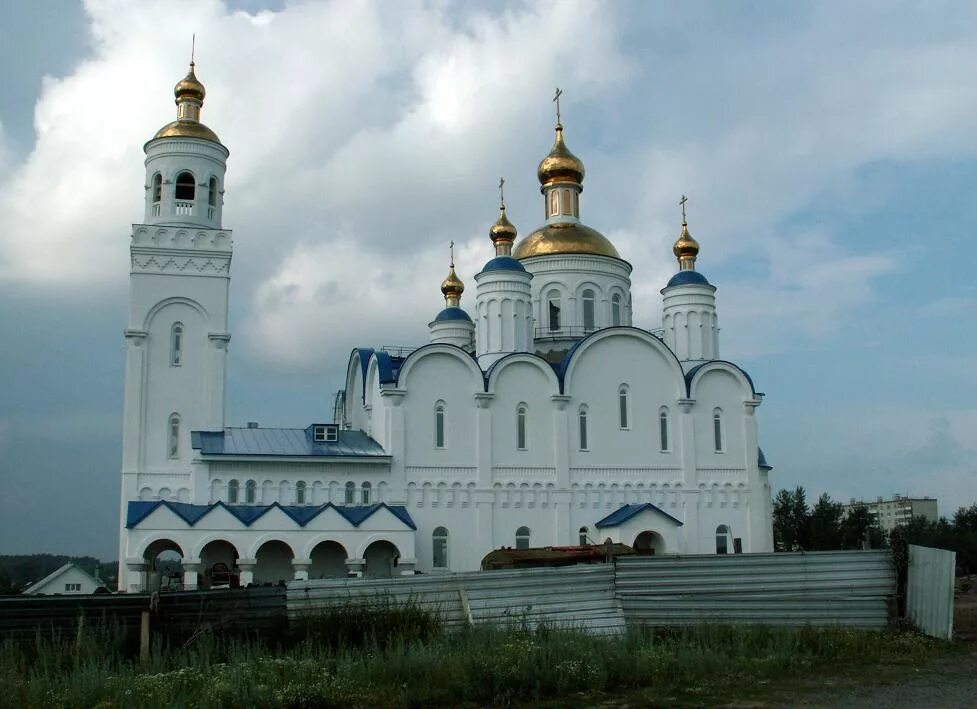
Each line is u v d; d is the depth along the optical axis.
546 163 70.75
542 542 57.03
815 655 28.42
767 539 61.84
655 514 57.19
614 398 60.16
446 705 22.98
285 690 22.62
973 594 49.97
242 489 52.91
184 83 60.91
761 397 63.69
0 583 106.31
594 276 67.69
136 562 47.75
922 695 23.09
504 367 58.19
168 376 56.53
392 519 52.00
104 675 23.64
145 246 57.28
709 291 65.56
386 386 55.84
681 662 26.47
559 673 24.50
